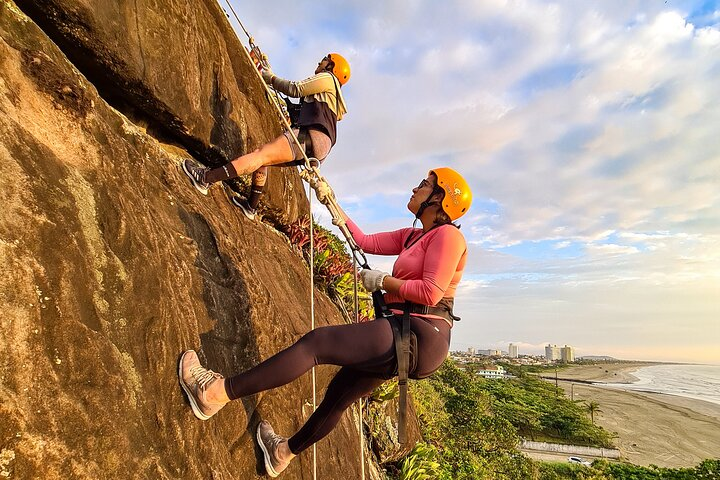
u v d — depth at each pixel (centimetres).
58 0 226
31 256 145
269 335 332
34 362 136
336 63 358
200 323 252
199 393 212
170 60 312
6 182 147
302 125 342
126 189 220
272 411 316
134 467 166
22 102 177
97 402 156
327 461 399
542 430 6550
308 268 620
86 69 273
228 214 391
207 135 370
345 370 275
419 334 236
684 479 3422
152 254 218
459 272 257
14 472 123
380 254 302
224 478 228
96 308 171
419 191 268
